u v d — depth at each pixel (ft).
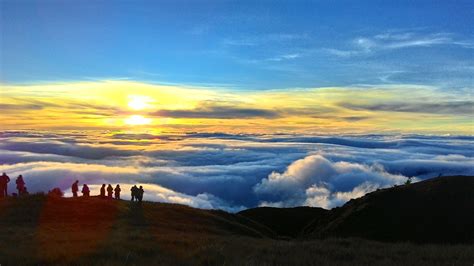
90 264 38.88
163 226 91.71
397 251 54.34
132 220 92.79
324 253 51.03
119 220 91.81
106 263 38.99
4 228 73.26
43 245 50.08
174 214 107.45
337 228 115.24
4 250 45.52
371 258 47.96
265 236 112.57
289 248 53.62
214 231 94.63
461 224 102.12
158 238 59.57
